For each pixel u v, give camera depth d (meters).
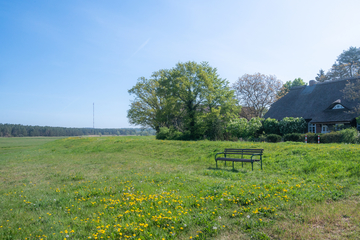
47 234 4.49
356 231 3.87
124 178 9.71
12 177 11.69
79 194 7.46
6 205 6.68
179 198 6.21
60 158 19.09
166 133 31.80
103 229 4.51
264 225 4.35
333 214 4.59
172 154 16.97
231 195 6.14
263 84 45.50
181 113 36.28
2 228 4.88
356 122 26.72
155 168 12.35
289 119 26.95
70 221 5.17
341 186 6.60
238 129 26.58
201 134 30.05
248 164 11.57
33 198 7.29
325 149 11.77
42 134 139.38
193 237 4.08
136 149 21.06
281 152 12.74
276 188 6.66
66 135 148.88
